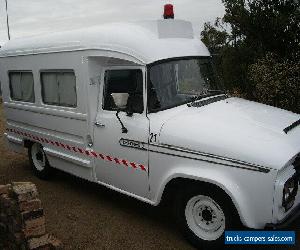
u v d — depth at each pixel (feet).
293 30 29.48
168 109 14.93
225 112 14.53
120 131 15.83
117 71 16.14
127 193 16.29
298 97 28.22
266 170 11.85
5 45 24.31
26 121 22.88
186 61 16.20
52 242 12.01
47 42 19.79
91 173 18.15
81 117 17.84
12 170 25.77
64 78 18.86
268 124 13.58
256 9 30.99
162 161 14.33
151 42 15.31
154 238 15.26
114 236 15.55
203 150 13.05
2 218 12.82
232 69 32.22
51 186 22.06
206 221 13.87
